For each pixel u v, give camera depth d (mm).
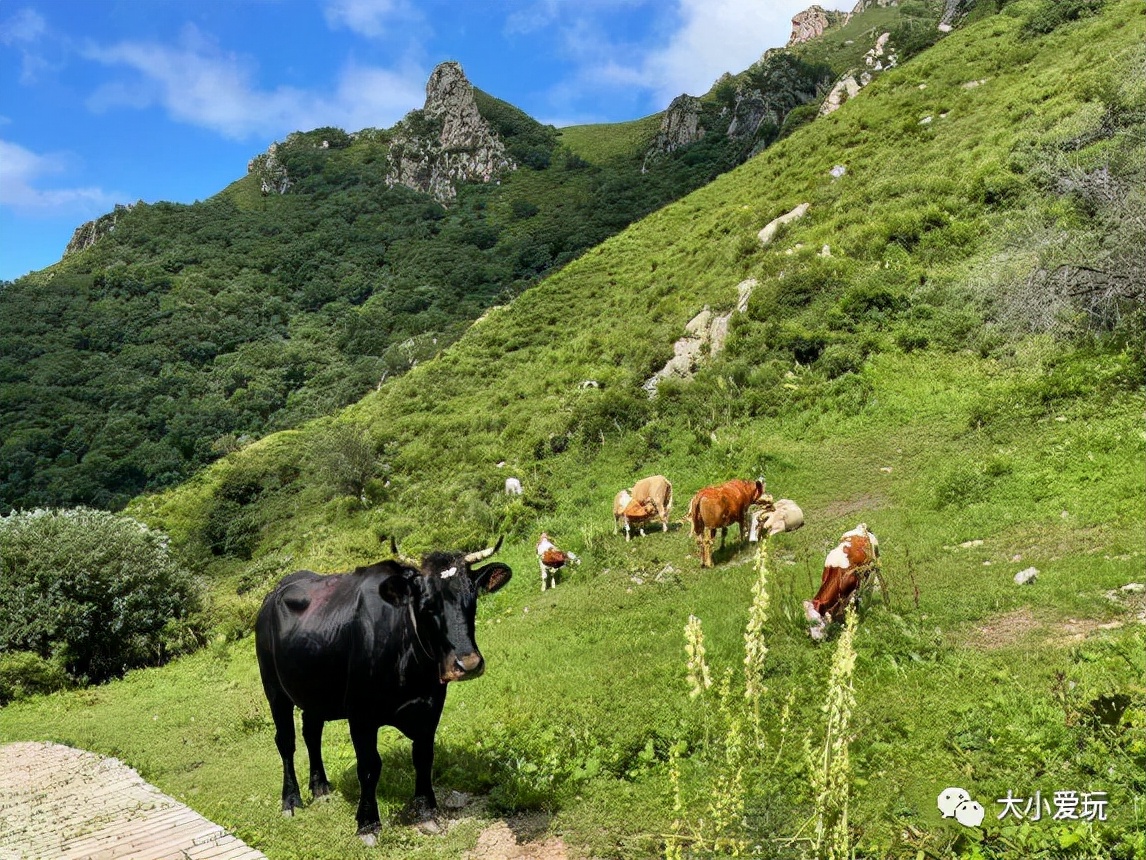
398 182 183875
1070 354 16906
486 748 7957
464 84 198375
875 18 180750
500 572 6465
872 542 9914
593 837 6301
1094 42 34375
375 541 24203
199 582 21984
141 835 6906
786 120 71188
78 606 18266
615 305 35656
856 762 6684
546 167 189750
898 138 34781
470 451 28641
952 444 16047
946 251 23953
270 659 7270
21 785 9375
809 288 24812
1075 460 12789
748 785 6535
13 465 81125
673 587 12812
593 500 20812
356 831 6699
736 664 8859
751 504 14102
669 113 175000
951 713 7133
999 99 32875
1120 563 9422
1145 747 5977
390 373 86188
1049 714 6699
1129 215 17312
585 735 7816
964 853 5453
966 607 9250
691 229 40031
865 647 8609
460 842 6422
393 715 6605
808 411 20188
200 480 42375
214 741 11078
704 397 23125
